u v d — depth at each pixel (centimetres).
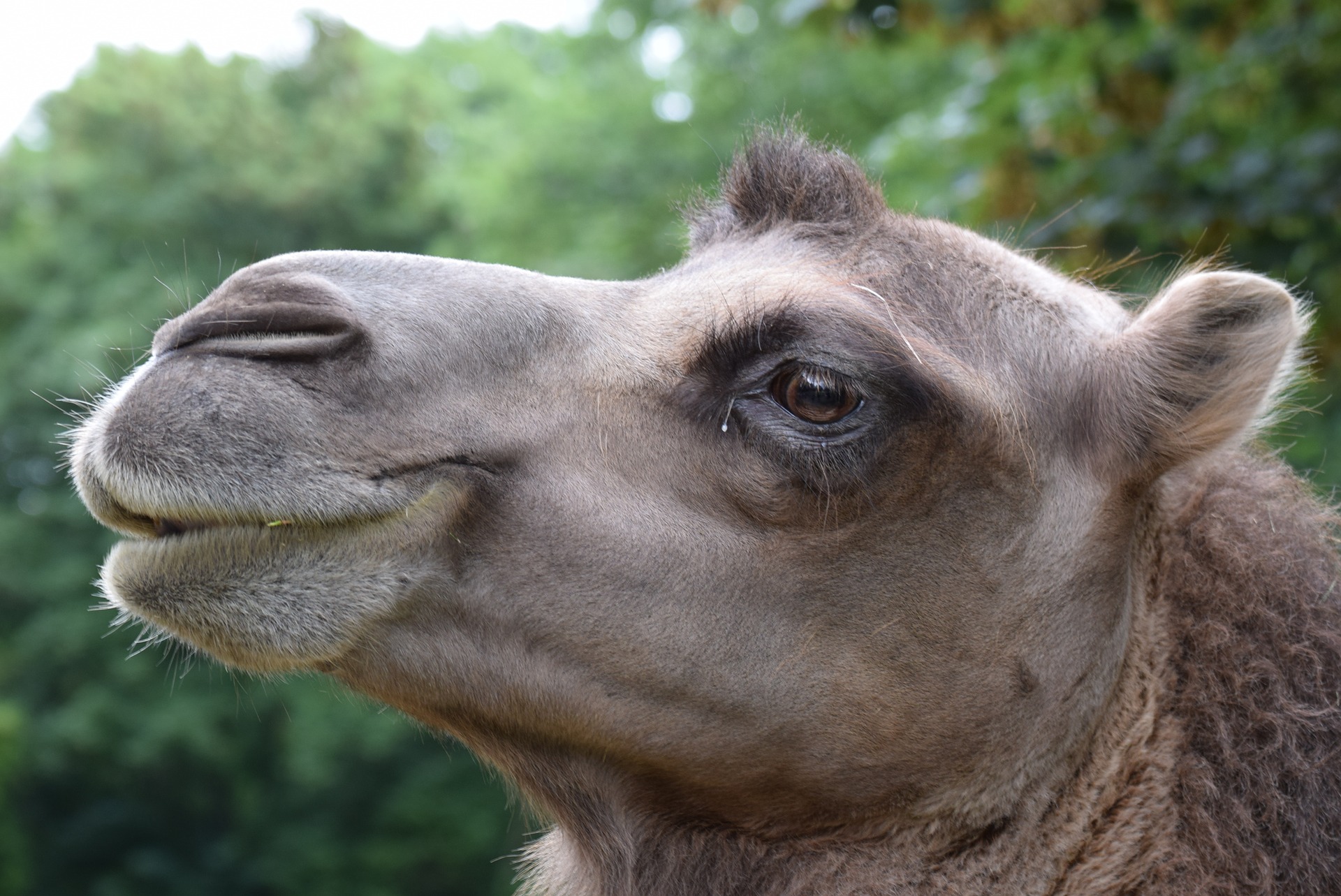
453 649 317
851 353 315
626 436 326
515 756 346
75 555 2317
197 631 292
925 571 326
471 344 322
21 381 2312
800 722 328
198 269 2489
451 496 311
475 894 2159
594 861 356
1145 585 345
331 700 2069
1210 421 333
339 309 308
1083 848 330
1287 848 306
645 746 332
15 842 2270
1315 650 323
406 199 2627
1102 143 862
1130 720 335
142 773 2270
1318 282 772
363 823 2209
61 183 2502
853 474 318
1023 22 867
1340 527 389
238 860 2275
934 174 1010
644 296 349
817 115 2059
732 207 384
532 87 2817
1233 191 777
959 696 331
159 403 291
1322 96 803
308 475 294
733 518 323
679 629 322
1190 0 805
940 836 335
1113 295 412
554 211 2152
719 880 345
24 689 2303
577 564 318
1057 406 339
